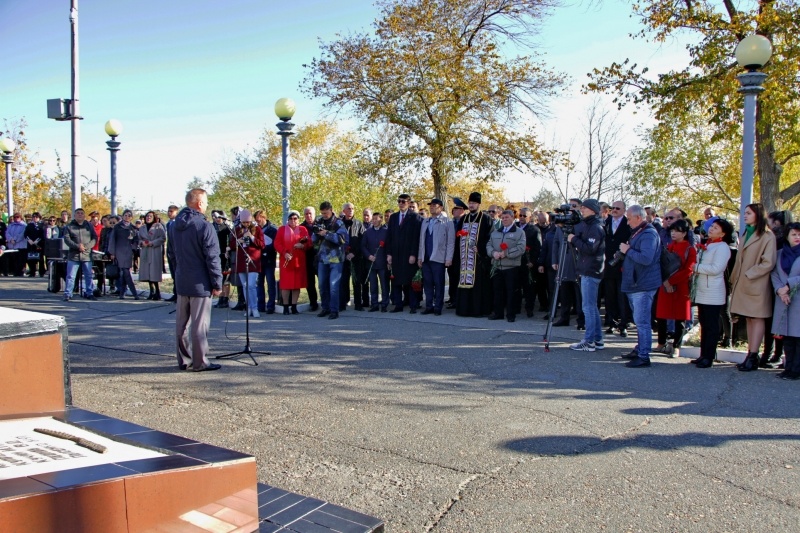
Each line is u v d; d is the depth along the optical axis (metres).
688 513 3.46
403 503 3.61
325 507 2.36
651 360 7.52
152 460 1.65
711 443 4.57
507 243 10.23
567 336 9.04
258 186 25.59
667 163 26.39
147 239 13.36
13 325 2.00
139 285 16.39
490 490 3.76
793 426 4.97
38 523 1.36
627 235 9.36
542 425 4.96
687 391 6.05
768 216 7.56
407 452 4.40
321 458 4.31
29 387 2.04
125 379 6.52
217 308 12.19
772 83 14.16
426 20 20.28
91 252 13.76
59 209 30.73
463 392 5.95
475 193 11.04
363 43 21.20
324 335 9.03
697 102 16.59
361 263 11.88
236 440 4.68
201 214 6.92
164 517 1.58
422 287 11.88
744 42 8.09
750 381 6.48
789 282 6.52
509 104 21.58
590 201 7.91
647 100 16.77
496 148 21.62
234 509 1.75
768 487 3.81
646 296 7.08
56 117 14.48
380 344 8.32
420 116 21.28
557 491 3.74
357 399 5.73
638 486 3.82
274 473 4.05
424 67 20.67
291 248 11.14
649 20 16.16
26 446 1.74
